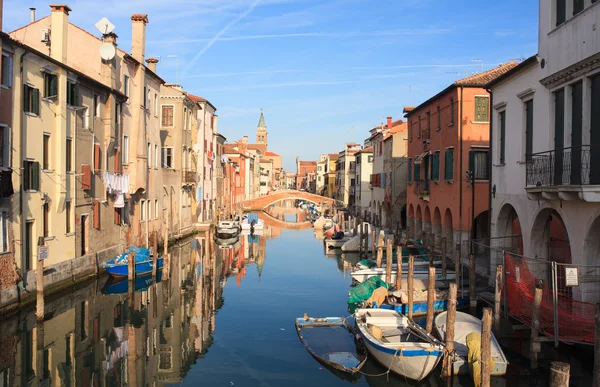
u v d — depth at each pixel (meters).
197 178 46.44
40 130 18.34
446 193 26.95
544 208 14.90
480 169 24.73
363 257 33.88
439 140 28.22
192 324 17.28
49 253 18.81
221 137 57.72
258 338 15.82
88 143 22.41
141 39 29.38
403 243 30.58
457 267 18.86
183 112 40.12
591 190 11.70
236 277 26.66
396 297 19.02
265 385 12.14
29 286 17.05
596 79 12.48
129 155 28.47
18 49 16.77
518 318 13.91
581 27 12.91
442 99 27.56
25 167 17.36
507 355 13.07
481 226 27.81
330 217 64.69
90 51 25.48
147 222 31.62
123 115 27.48
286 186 183.75
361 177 59.06
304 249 38.62
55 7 22.69
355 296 19.86
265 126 176.00
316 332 16.03
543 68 14.97
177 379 12.48
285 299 21.53
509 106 17.56
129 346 14.77
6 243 15.93
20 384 11.77
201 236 43.28
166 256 24.42
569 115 13.57
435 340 12.80
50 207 18.97
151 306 19.44
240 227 51.00
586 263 12.85
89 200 22.45
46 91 18.86
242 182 81.19
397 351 12.10
